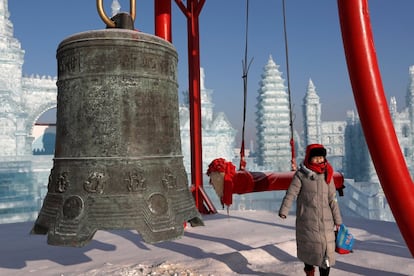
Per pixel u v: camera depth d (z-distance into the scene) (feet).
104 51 8.75
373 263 15.99
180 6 30.91
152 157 8.82
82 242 7.91
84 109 8.75
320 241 12.30
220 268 15.35
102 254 18.94
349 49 12.05
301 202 12.82
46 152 256.73
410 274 14.51
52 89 256.73
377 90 11.84
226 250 19.20
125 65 8.79
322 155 12.75
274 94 405.39
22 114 232.53
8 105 228.22
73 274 15.15
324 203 12.56
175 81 9.94
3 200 165.17
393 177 11.87
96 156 8.54
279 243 19.01
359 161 469.98
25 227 28.76
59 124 9.24
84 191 8.34
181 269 15.37
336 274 14.62
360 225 25.86
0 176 169.48
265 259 16.99
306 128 561.02
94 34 8.76
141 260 17.24
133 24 9.48
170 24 26.78
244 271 15.19
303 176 12.87
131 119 8.72
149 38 9.09
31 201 170.09
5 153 225.35
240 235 23.00
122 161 8.51
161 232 8.19
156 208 8.36
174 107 9.78
